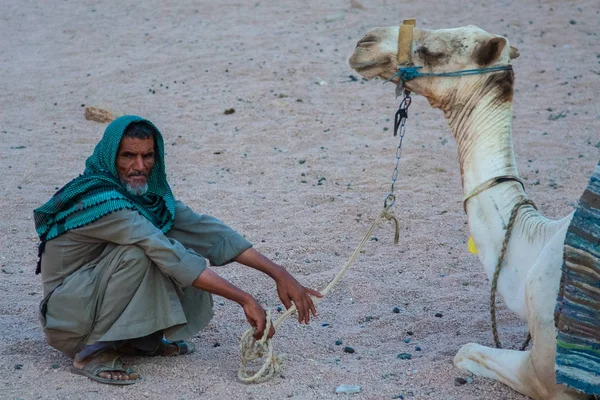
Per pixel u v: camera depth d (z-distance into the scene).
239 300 5.09
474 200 5.09
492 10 18.67
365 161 10.59
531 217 4.96
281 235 8.19
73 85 14.44
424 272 7.29
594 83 13.87
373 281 7.04
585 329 4.37
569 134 11.63
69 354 5.36
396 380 5.17
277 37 17.14
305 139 11.53
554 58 15.41
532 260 4.87
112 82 14.55
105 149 5.23
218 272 7.28
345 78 14.48
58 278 5.30
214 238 5.56
